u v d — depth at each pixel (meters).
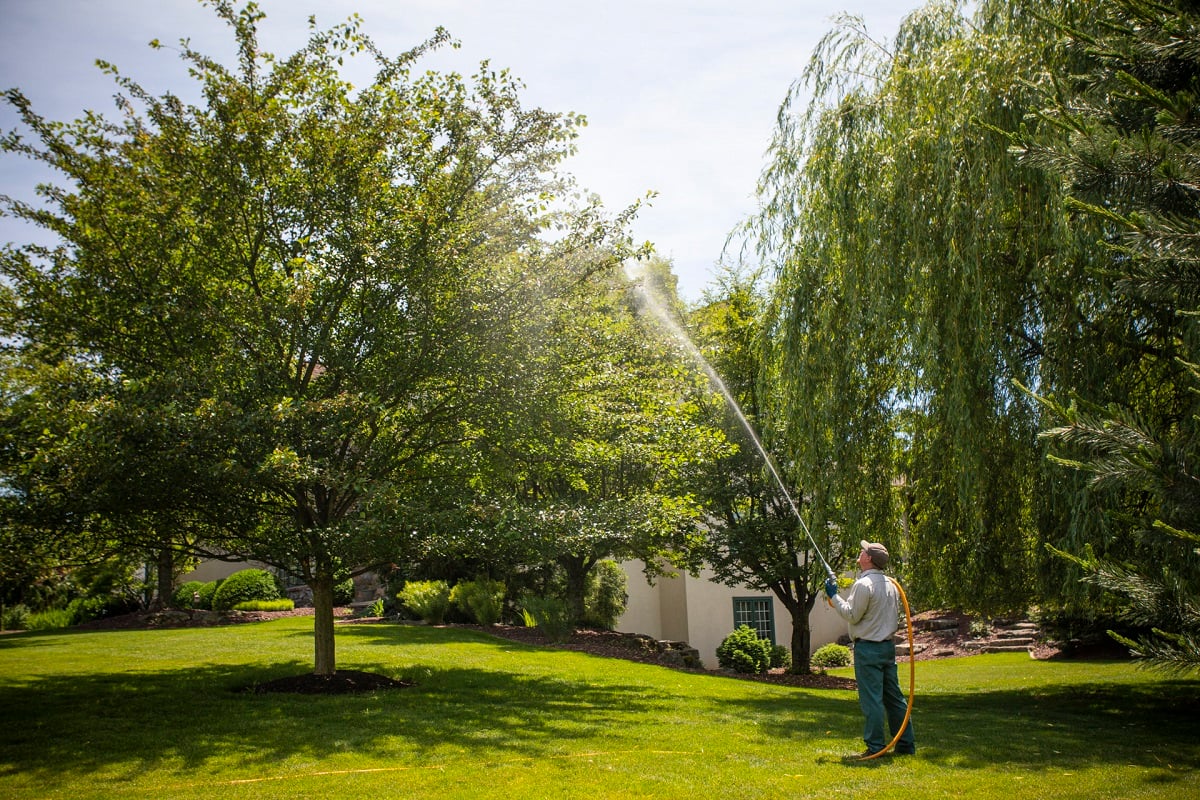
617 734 8.39
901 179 11.49
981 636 22.70
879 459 12.64
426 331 10.52
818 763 7.03
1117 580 4.30
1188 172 4.36
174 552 11.05
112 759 7.03
